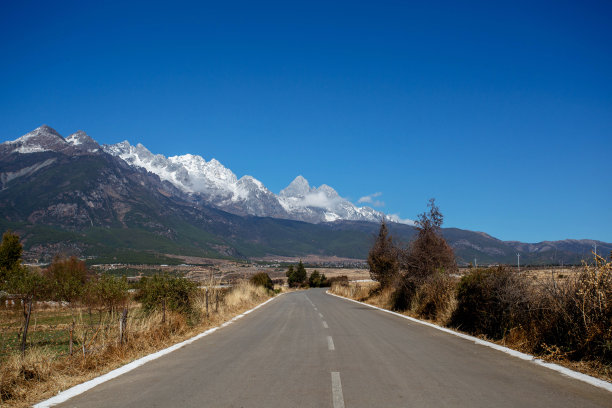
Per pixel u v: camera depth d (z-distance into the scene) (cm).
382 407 527
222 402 557
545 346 883
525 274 1132
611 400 554
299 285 9375
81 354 841
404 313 2027
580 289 845
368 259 3256
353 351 951
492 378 679
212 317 1644
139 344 991
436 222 2280
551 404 538
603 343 766
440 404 538
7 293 1769
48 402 576
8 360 716
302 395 585
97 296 1415
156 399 579
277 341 1127
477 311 1246
